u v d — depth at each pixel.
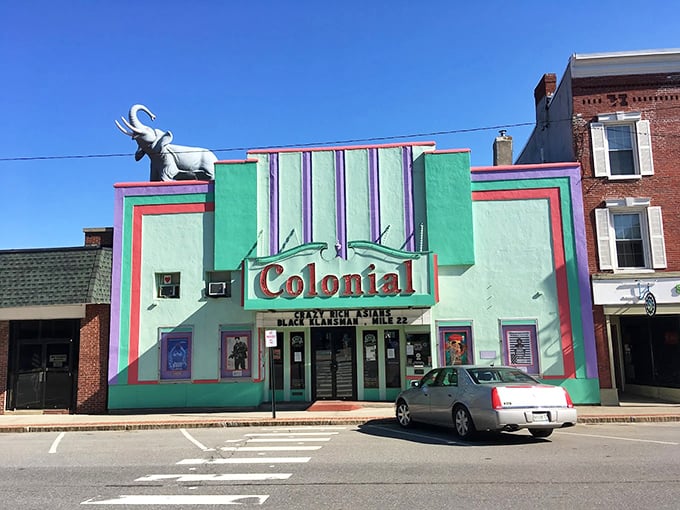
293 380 18.17
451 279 17.53
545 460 8.70
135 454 10.36
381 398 17.75
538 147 23.31
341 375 18.08
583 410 15.55
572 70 18.30
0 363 18.28
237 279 17.95
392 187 18.00
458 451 9.68
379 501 6.44
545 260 17.39
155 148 20.41
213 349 17.72
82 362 17.97
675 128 17.92
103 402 17.72
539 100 22.86
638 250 17.62
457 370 11.60
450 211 17.58
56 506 6.55
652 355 18.41
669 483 7.04
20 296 17.81
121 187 18.73
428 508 6.11
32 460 9.95
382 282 16.45
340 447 10.47
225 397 17.44
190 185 18.56
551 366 16.91
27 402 18.22
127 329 17.95
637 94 18.16
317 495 6.79
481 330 17.27
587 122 18.14
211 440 12.10
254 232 17.95
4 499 6.95
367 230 17.83
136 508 6.39
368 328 18.14
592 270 17.34
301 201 18.12
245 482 7.61
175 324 17.91
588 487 6.90
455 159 17.83
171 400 17.55
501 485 7.07
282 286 16.67
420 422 12.83
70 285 17.89
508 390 10.24
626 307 16.91
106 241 21.12
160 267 18.23
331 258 17.50
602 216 17.58
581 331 16.94
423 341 17.72
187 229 18.38
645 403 17.02
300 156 18.38
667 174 17.72
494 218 17.70
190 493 7.06
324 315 17.36
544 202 17.67
